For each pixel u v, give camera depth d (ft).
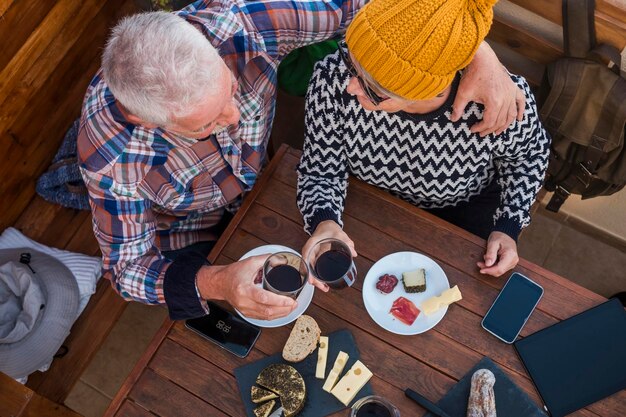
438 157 4.95
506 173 5.38
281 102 8.68
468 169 5.10
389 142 4.92
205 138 4.61
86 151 4.50
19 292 6.03
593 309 4.66
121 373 7.73
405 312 4.64
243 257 4.89
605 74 5.84
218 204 5.71
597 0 5.52
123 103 3.90
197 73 3.74
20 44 5.91
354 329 4.66
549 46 6.16
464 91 4.41
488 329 4.62
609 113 5.96
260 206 5.12
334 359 4.56
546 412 4.40
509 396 4.40
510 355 4.57
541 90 6.44
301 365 4.55
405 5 3.46
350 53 3.95
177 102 3.76
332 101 4.83
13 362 5.78
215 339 4.65
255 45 4.89
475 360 4.55
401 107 4.21
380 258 4.90
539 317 4.67
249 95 5.04
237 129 5.09
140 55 3.67
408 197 5.67
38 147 6.47
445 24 3.45
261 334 4.66
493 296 4.76
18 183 6.42
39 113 6.31
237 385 4.53
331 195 5.01
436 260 4.90
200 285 4.58
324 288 4.51
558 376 4.46
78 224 6.68
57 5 6.04
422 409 4.41
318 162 5.19
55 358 6.20
